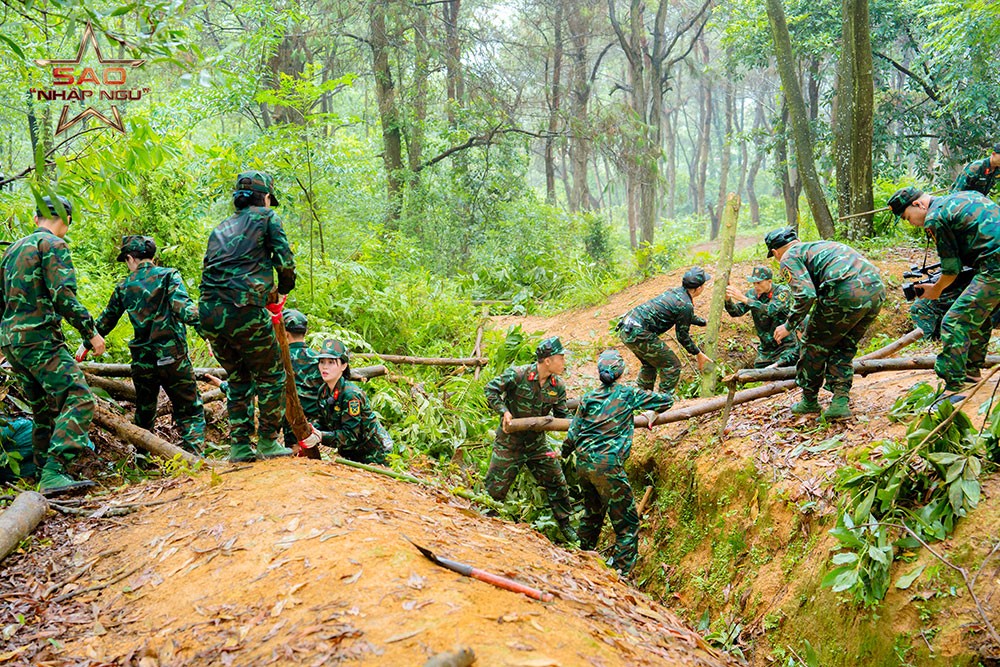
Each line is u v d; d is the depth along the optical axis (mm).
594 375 10352
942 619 4371
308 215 13961
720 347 10141
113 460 6328
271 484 4973
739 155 49062
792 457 6160
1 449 5668
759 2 19641
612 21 26250
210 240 5273
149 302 6297
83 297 9086
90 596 4004
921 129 19281
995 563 4367
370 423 6426
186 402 6621
